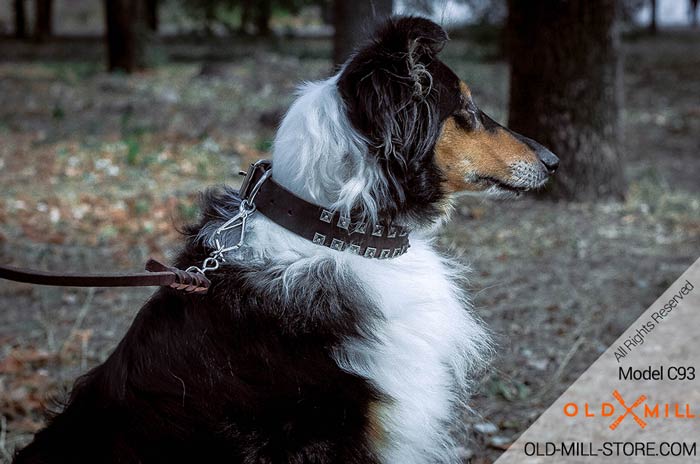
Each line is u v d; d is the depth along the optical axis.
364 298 2.62
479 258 6.66
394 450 2.64
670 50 25.53
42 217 7.71
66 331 5.42
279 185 2.63
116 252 6.83
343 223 2.61
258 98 15.66
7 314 5.71
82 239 7.17
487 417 4.27
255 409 2.47
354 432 2.52
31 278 2.30
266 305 2.51
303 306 2.52
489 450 3.99
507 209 8.03
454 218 7.64
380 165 2.61
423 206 2.77
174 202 8.06
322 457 2.48
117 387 2.59
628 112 14.92
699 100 15.93
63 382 4.41
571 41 7.89
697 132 12.93
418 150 2.66
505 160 2.89
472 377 3.17
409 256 2.81
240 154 10.40
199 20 34.88
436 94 2.70
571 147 8.14
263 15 32.69
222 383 2.48
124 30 19.58
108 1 19.44
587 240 7.20
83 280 2.33
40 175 9.29
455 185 2.86
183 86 17.38
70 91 16.77
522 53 8.10
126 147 10.50
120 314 5.72
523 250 6.93
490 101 14.35
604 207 8.08
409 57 2.56
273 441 2.47
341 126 2.58
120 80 17.86
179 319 2.57
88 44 30.38
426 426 2.70
